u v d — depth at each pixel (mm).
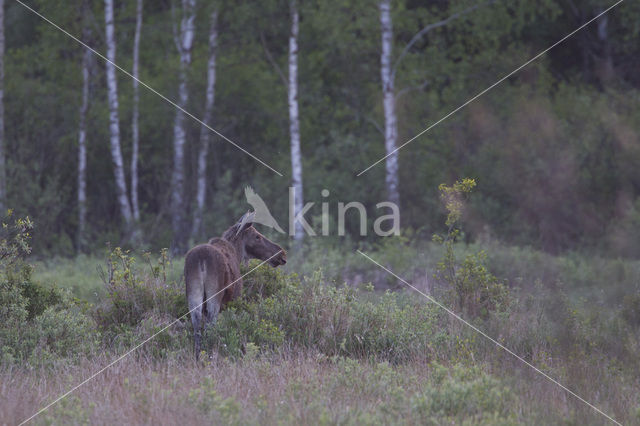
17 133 23031
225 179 21750
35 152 23078
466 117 22484
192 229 22094
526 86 22766
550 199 20000
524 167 20438
